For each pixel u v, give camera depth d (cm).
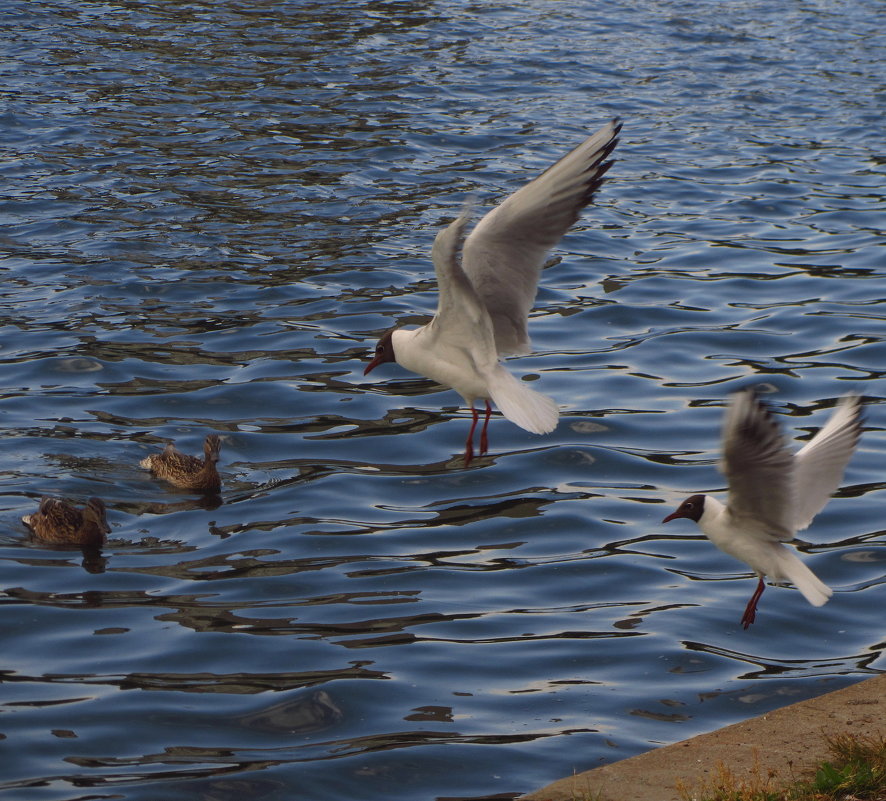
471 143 2364
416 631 1012
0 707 898
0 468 1272
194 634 1001
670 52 3056
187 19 3156
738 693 928
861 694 879
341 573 1102
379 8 3353
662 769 785
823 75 2902
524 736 870
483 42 3073
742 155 2394
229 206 2052
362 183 2159
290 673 948
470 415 1438
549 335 1656
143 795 796
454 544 1162
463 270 783
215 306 1706
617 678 948
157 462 1287
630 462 1326
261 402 1446
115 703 905
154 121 2423
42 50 2831
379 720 889
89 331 1612
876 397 1470
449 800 796
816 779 734
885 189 2231
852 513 1226
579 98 2673
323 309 1702
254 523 1191
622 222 2078
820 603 757
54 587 1071
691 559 1143
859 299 1772
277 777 817
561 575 1108
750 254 1945
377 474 1297
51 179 2134
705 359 1584
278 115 2478
